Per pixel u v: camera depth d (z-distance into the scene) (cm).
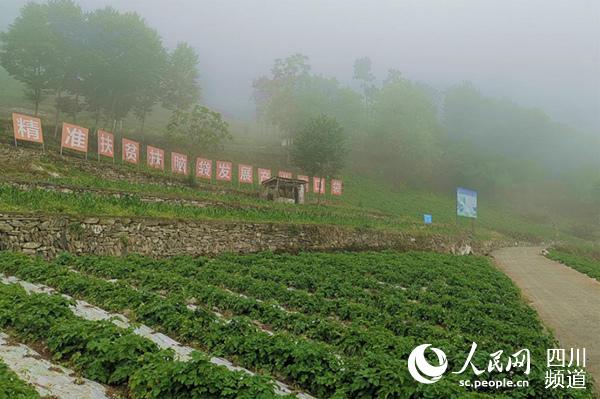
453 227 5025
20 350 815
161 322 1088
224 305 1319
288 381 854
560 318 1683
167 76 6238
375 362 812
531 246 6341
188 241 2377
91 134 4931
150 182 3841
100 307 1176
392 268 2359
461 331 1319
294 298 1467
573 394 812
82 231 1950
